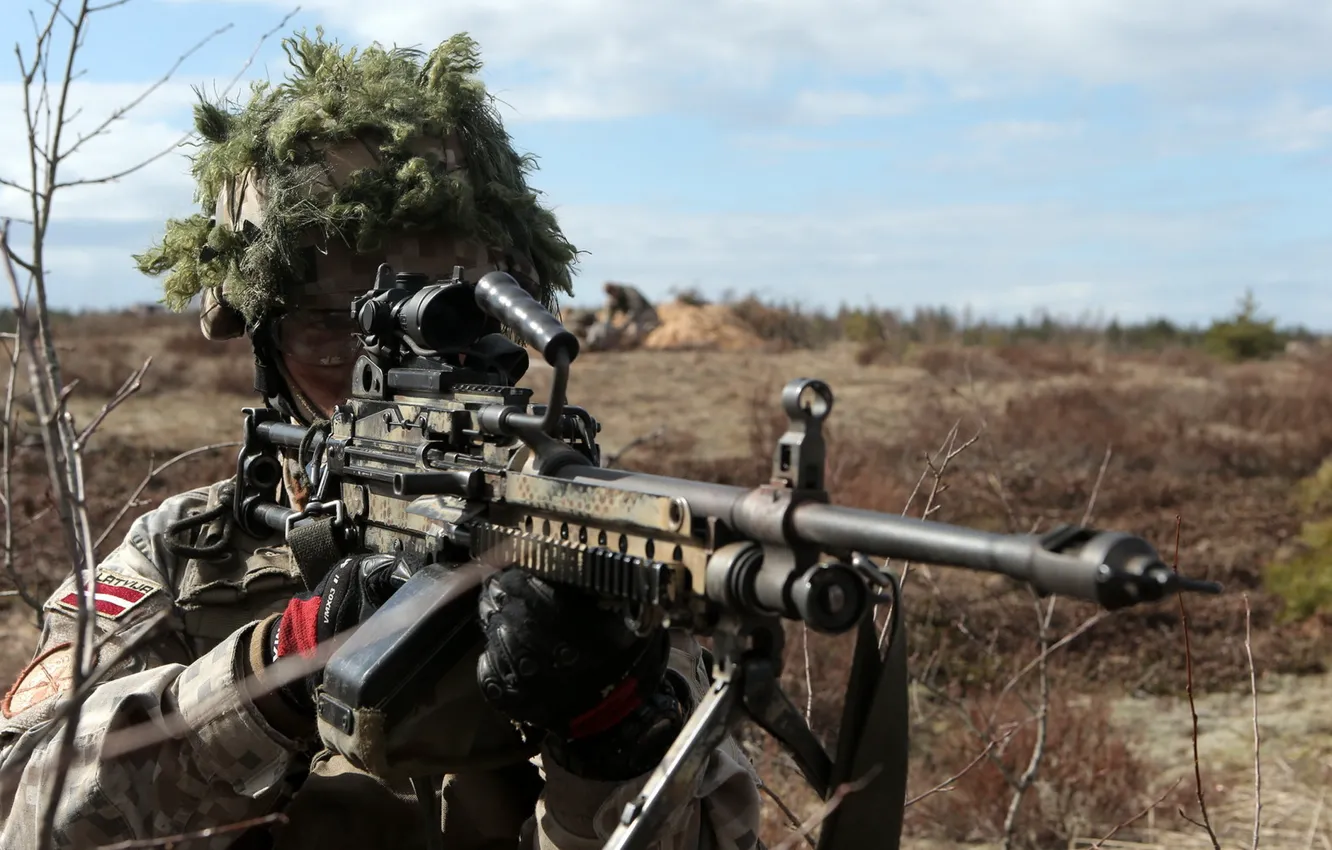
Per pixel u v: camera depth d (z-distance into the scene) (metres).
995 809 5.75
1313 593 8.91
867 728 1.53
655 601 1.51
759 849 2.02
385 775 1.83
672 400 18.86
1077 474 13.79
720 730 1.48
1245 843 5.50
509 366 1.99
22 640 5.98
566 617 1.64
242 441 2.39
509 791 2.16
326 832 2.10
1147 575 1.12
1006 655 7.67
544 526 1.67
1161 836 5.62
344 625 1.93
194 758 1.91
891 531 1.29
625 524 1.55
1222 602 9.20
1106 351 36.12
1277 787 6.21
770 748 5.69
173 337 23.70
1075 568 1.15
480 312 1.97
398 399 2.04
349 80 2.46
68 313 26.77
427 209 2.37
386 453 2.03
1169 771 6.45
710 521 1.45
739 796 2.00
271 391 2.51
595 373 21.47
